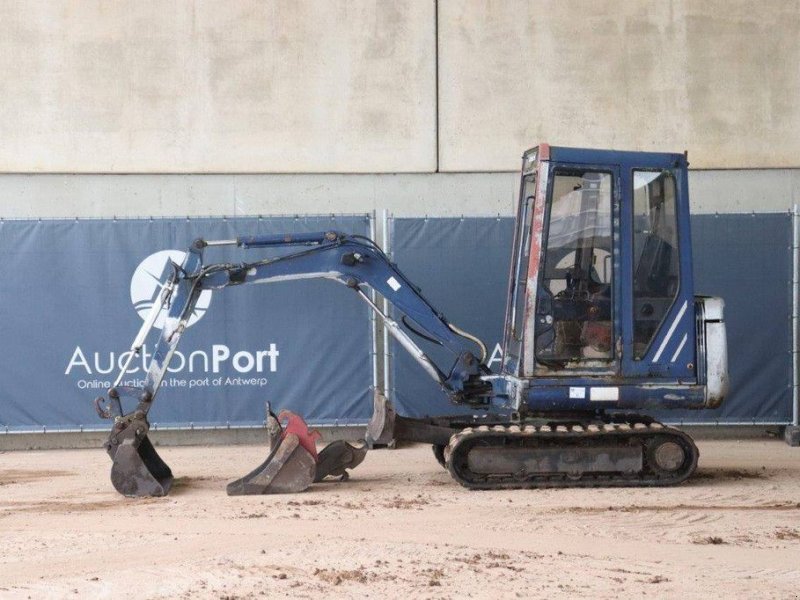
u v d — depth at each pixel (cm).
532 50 1305
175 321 952
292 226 1219
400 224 1215
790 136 1310
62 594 605
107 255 1203
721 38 1309
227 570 652
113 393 938
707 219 1220
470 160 1305
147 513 841
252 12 1295
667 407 940
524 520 805
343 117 1303
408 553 696
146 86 1290
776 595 604
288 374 1212
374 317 1210
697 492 920
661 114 1308
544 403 929
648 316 937
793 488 941
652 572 653
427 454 1146
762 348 1217
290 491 924
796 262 1215
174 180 1294
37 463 1131
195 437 1239
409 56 1303
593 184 932
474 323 1216
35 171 1286
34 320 1200
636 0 1305
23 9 1281
